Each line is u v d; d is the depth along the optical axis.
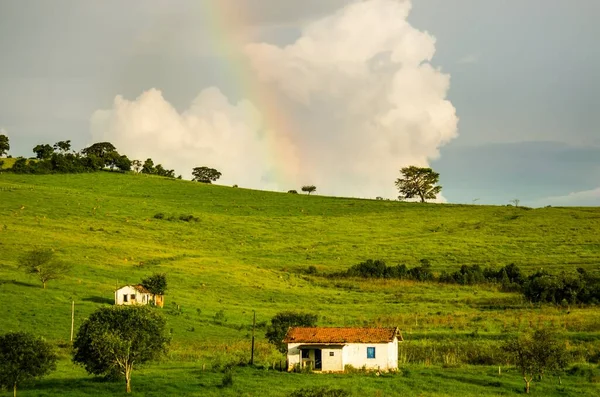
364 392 56.31
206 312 101.81
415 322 97.31
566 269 141.88
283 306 111.50
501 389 60.06
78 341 60.31
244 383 59.25
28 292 100.81
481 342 82.69
